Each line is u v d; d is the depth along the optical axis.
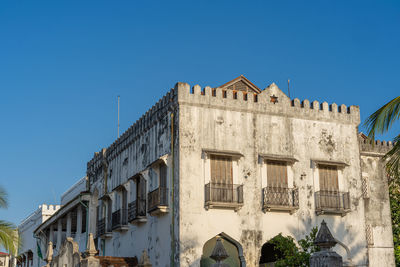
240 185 28.61
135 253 32.19
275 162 30.02
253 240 28.48
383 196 34.56
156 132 31.38
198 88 29.27
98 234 37.62
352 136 32.59
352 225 31.03
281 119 30.84
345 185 31.47
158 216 29.67
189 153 28.33
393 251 33.69
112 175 38.28
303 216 29.92
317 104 32.03
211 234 27.77
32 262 56.94
